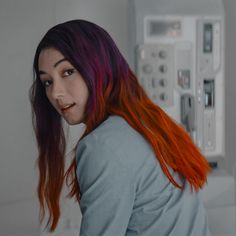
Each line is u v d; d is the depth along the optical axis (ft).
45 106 3.53
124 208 2.65
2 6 7.30
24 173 7.83
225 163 9.37
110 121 2.82
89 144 2.67
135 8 7.59
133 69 7.86
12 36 7.47
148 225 2.81
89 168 2.64
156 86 7.77
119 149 2.66
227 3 9.06
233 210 7.43
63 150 3.70
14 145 7.72
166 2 7.73
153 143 2.81
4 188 7.65
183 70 7.88
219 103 8.14
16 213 7.35
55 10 7.78
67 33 2.79
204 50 7.93
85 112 2.88
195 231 2.87
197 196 3.05
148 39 7.64
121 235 2.68
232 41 9.17
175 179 2.95
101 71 2.83
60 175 3.72
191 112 7.90
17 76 7.61
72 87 2.77
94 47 2.84
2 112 7.58
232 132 9.43
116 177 2.61
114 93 3.01
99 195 2.61
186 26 7.82
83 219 2.70
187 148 3.12
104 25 8.40
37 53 2.94
